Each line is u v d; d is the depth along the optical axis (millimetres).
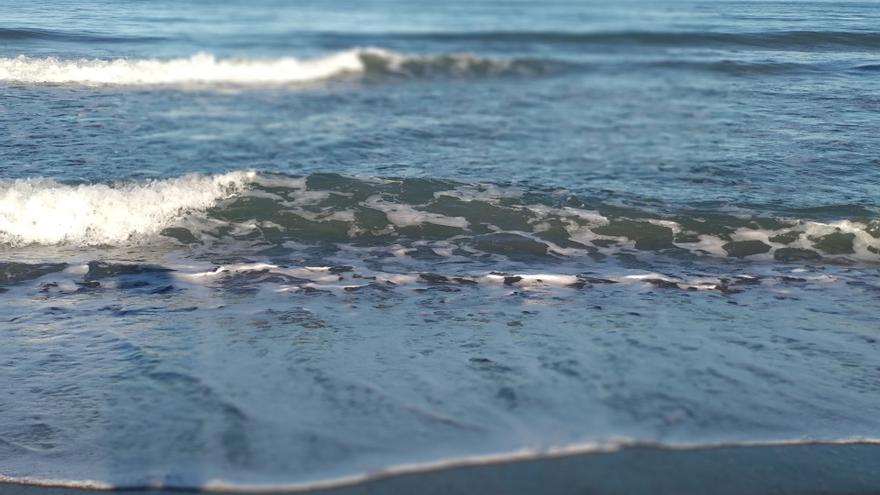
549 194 7188
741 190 7246
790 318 4699
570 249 6074
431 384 3680
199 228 6293
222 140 8875
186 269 5473
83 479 2934
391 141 9234
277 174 7270
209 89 12422
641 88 12672
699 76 12164
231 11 22172
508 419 3355
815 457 3141
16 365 3861
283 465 3002
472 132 9781
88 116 8969
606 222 6543
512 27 20156
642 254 6008
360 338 4246
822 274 5605
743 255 6008
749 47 11359
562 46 17344
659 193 7234
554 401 3521
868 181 7316
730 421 3395
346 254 5883
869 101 9328
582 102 11898
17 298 4863
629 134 9508
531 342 4219
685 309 4820
